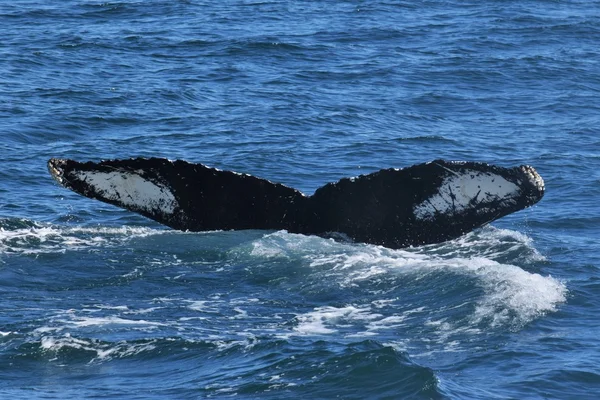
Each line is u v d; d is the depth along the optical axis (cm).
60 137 9162
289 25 14975
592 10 16788
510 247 5953
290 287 5244
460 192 5588
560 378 4194
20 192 7444
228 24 14938
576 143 9356
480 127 9994
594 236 6481
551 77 12256
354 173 8375
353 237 5684
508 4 17200
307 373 4216
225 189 5738
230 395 4072
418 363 4353
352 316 4909
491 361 4362
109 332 4709
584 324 4781
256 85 11394
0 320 4828
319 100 10812
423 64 12700
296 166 8519
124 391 4125
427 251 5616
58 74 11538
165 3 16588
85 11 15812
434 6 17000
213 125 9681
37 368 4366
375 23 15300
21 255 5612
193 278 5362
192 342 4559
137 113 10006
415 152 9006
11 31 14088
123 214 6838
